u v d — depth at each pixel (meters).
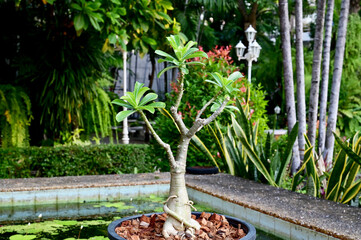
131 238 1.59
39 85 5.23
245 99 4.70
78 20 3.68
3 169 4.18
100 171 4.63
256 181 3.77
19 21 5.36
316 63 4.18
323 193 3.35
